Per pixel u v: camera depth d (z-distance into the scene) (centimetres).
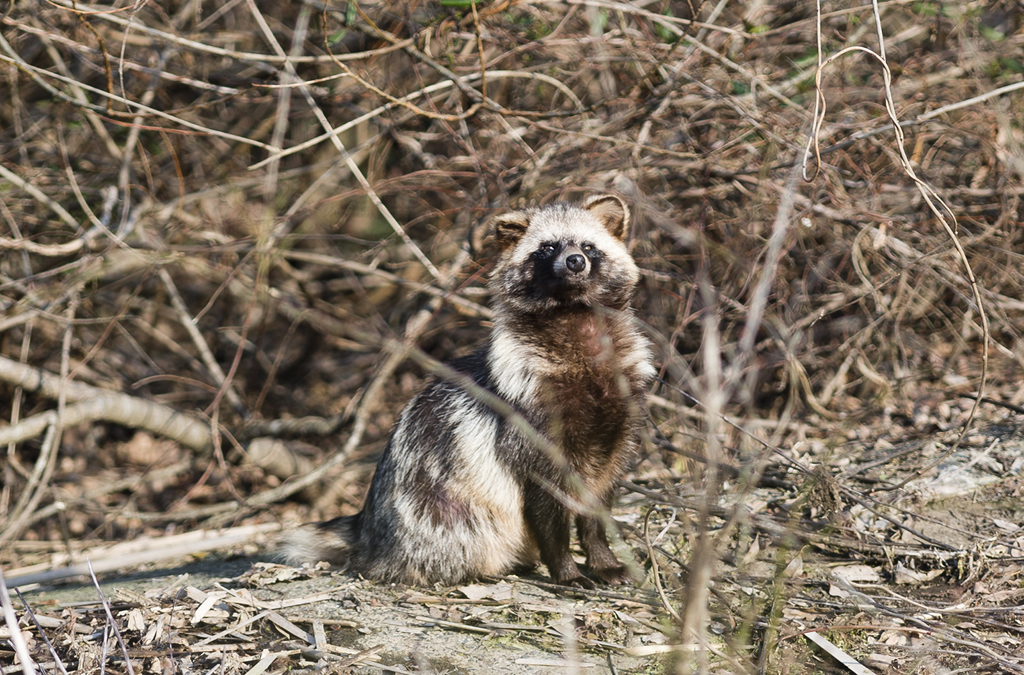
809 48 1212
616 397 774
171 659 622
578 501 766
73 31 1370
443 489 787
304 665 624
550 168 1240
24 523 1148
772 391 1162
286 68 1193
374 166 1422
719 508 788
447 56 1198
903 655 618
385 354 1389
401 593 763
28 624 697
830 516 816
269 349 1823
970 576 730
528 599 736
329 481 1355
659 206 1198
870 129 1132
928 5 1145
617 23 1336
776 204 1124
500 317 827
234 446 1358
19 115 1498
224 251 1299
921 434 1023
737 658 586
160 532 1302
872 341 1224
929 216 1192
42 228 1540
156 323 1644
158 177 1469
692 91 1227
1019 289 1205
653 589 737
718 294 1060
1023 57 1232
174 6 1573
